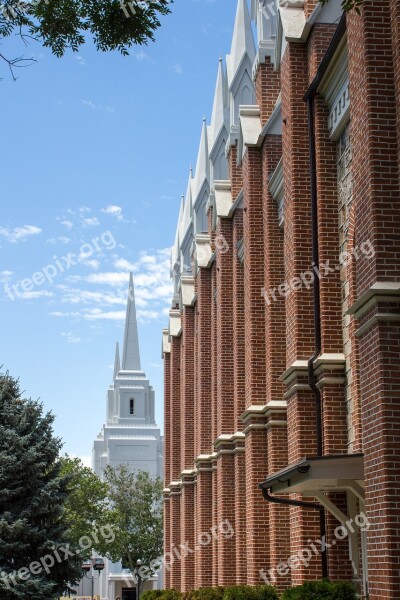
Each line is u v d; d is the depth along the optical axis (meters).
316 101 23.08
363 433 16.78
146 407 130.12
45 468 43.81
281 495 27.33
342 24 19.73
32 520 42.62
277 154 29.23
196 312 47.75
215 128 48.41
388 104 16.72
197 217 51.94
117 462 126.00
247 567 29.73
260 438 29.38
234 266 35.44
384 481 15.66
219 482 35.62
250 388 29.77
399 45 16.27
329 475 18.05
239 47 42.31
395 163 16.55
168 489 57.06
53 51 14.99
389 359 15.91
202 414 42.88
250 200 30.52
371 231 16.44
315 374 22.41
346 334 21.83
